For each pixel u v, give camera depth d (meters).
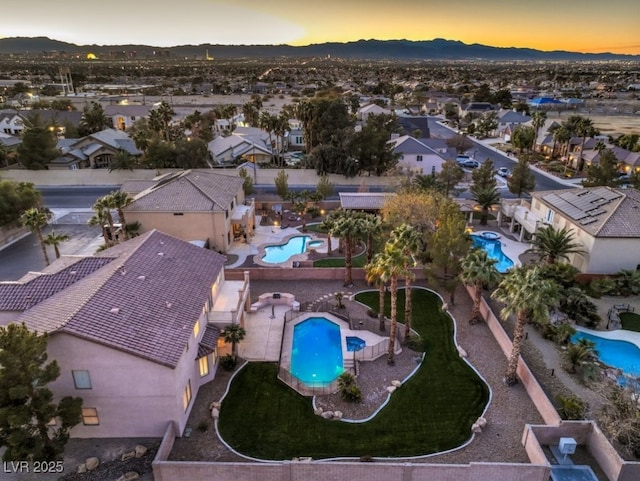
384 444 25.23
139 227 49.69
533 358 32.56
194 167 81.25
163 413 24.92
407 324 34.50
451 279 39.22
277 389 29.59
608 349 33.75
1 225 51.56
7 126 110.88
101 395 24.38
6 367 20.23
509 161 95.31
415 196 48.38
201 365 29.48
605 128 130.38
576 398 27.55
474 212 64.44
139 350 23.62
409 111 162.88
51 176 79.12
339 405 28.33
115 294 26.95
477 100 166.00
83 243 52.16
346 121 88.69
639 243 41.50
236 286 37.72
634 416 24.39
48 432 24.89
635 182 61.03
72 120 112.00
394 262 29.42
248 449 24.73
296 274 44.78
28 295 28.38
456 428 26.45
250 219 55.97
